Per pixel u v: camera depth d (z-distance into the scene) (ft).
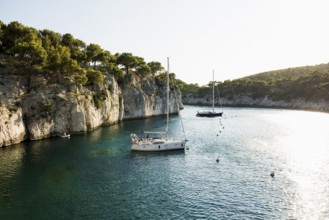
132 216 116.67
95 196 136.77
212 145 247.09
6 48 310.86
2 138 229.86
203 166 183.21
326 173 166.50
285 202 127.44
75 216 117.29
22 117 255.50
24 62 297.94
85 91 334.03
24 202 130.52
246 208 122.11
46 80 295.48
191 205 125.90
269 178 158.92
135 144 221.66
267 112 595.47
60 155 209.05
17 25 312.50
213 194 137.39
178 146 226.58
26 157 202.39
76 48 401.08
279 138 277.03
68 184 152.35
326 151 219.41
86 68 403.13
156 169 177.68
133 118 478.59
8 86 261.85
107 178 161.48
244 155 210.18
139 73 549.54
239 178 159.43
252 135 296.51
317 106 650.84
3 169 176.04
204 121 437.99
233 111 634.43
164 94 572.10
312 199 130.62
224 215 116.16
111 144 248.11
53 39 385.91
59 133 284.41
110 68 449.48
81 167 181.37
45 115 270.87
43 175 165.78
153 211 120.78
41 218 115.96
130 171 173.88
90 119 322.14
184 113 606.14
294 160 195.00
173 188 145.79
